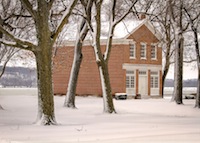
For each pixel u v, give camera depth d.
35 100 42.56
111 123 21.19
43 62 19.80
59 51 57.88
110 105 29.92
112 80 55.03
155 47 59.94
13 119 24.77
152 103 40.47
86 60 56.16
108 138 13.90
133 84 55.91
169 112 34.19
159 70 60.25
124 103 40.44
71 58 57.34
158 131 16.00
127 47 54.88
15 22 31.23
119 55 54.56
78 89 56.91
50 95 20.11
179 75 40.22
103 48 54.81
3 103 38.38
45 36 19.56
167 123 21.16
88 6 28.09
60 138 14.28
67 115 28.94
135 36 56.16
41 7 19.36
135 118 25.98
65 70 57.84
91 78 55.69
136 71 56.28
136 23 56.41
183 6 37.88
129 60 55.19
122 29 56.06
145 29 58.06
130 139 13.37
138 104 39.28
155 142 12.41
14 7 30.56
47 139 13.99
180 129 16.86
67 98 34.28
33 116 27.67
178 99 39.91
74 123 21.72
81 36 33.47
